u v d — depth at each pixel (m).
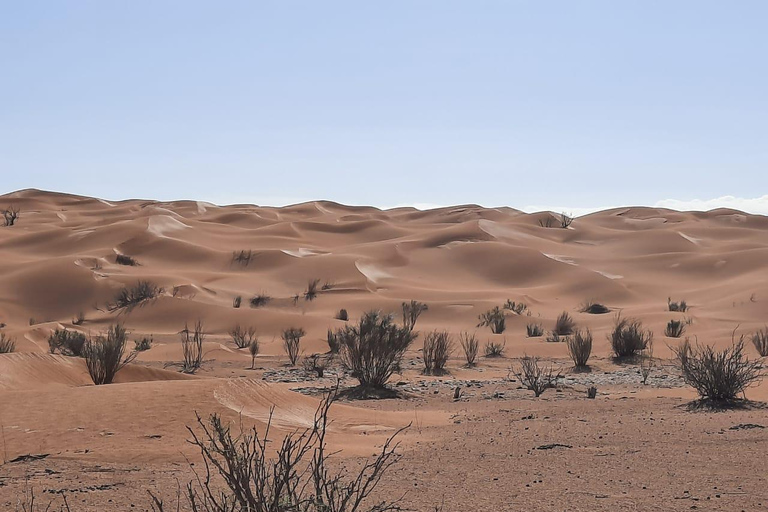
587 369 35.00
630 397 22.39
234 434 12.17
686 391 23.78
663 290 81.56
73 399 13.70
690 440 12.81
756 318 61.62
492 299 74.06
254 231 114.50
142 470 10.36
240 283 83.06
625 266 91.75
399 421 15.80
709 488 9.08
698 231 115.31
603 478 9.83
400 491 9.12
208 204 167.25
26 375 18.59
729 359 19.38
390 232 117.69
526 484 9.49
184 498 8.68
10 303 75.31
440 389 25.81
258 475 6.25
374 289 81.88
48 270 80.00
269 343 52.19
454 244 98.81
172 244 96.50
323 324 60.53
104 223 124.69
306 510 6.17
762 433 13.30
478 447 12.45
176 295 76.38
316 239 114.06
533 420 16.33
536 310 72.75
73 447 11.55
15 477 10.05
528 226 113.62
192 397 13.66
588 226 126.00
